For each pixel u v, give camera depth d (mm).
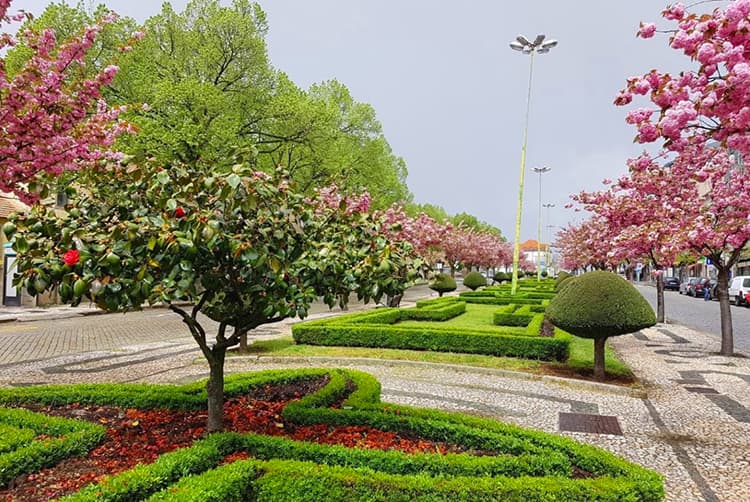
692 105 3150
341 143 25969
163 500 2578
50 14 17094
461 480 2963
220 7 20875
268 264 3219
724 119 3184
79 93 5488
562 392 6891
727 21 2924
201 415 4609
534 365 8359
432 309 14586
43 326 14789
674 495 3676
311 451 3420
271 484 2912
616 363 8211
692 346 11148
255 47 20766
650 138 3547
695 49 3184
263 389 5699
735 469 4199
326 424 4316
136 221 3203
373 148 28875
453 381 7492
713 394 6859
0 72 4941
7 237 3355
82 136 5734
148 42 19406
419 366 8516
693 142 3520
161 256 3066
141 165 3533
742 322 16938
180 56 20047
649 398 6621
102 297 3021
